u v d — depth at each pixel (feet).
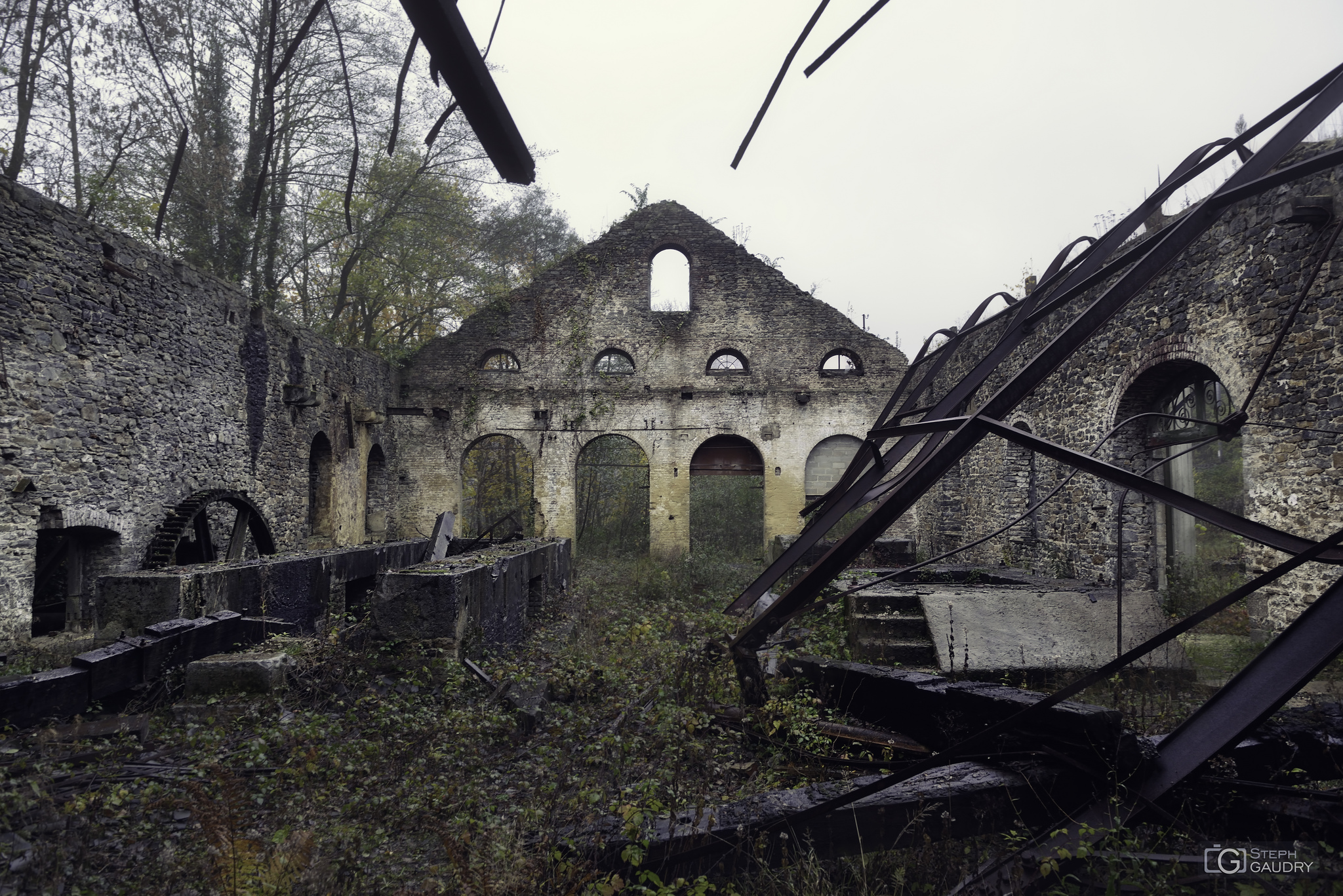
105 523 26.84
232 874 8.50
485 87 4.26
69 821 10.10
